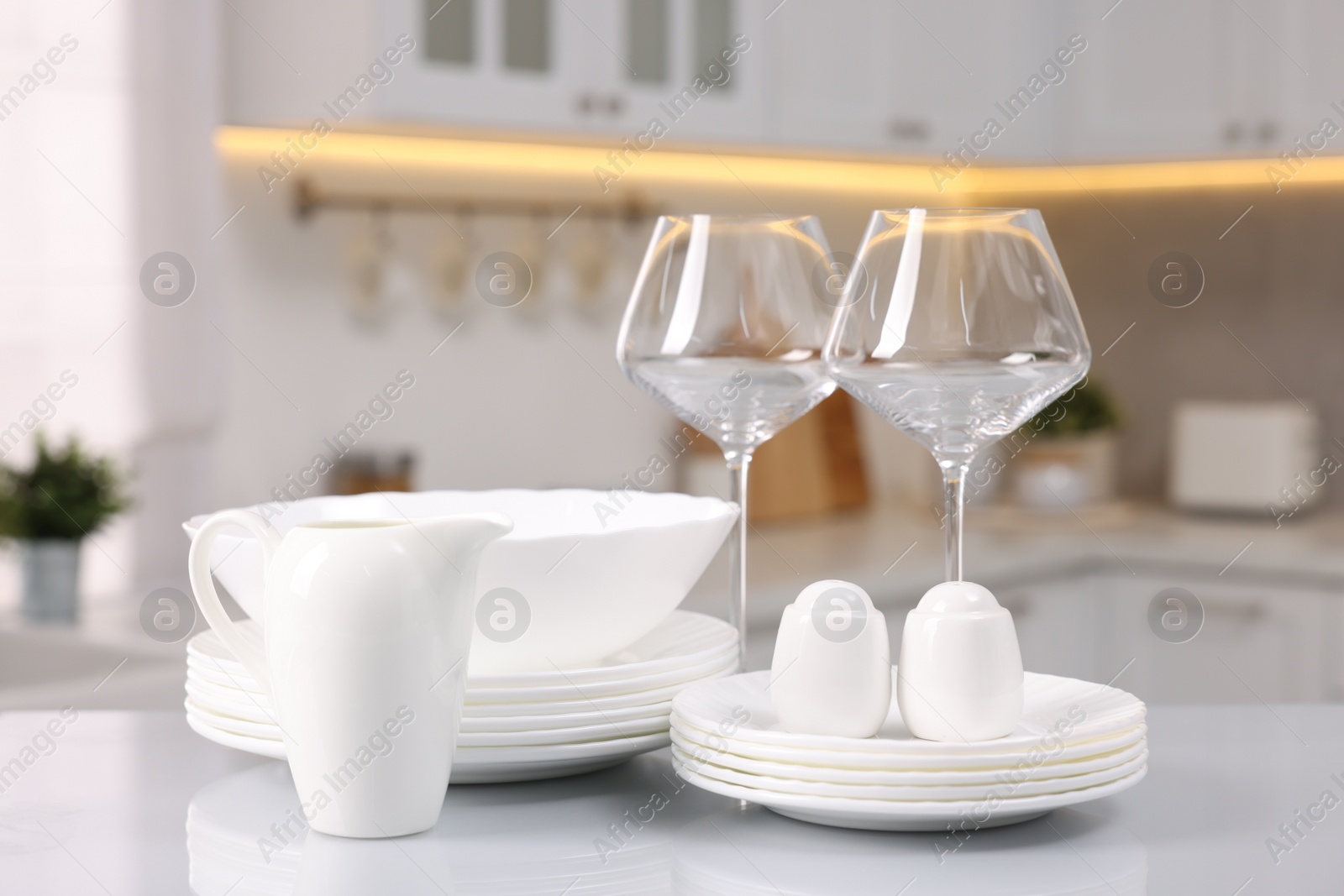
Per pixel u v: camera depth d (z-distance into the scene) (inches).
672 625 34.9
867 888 23.2
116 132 81.0
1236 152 106.4
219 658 29.4
